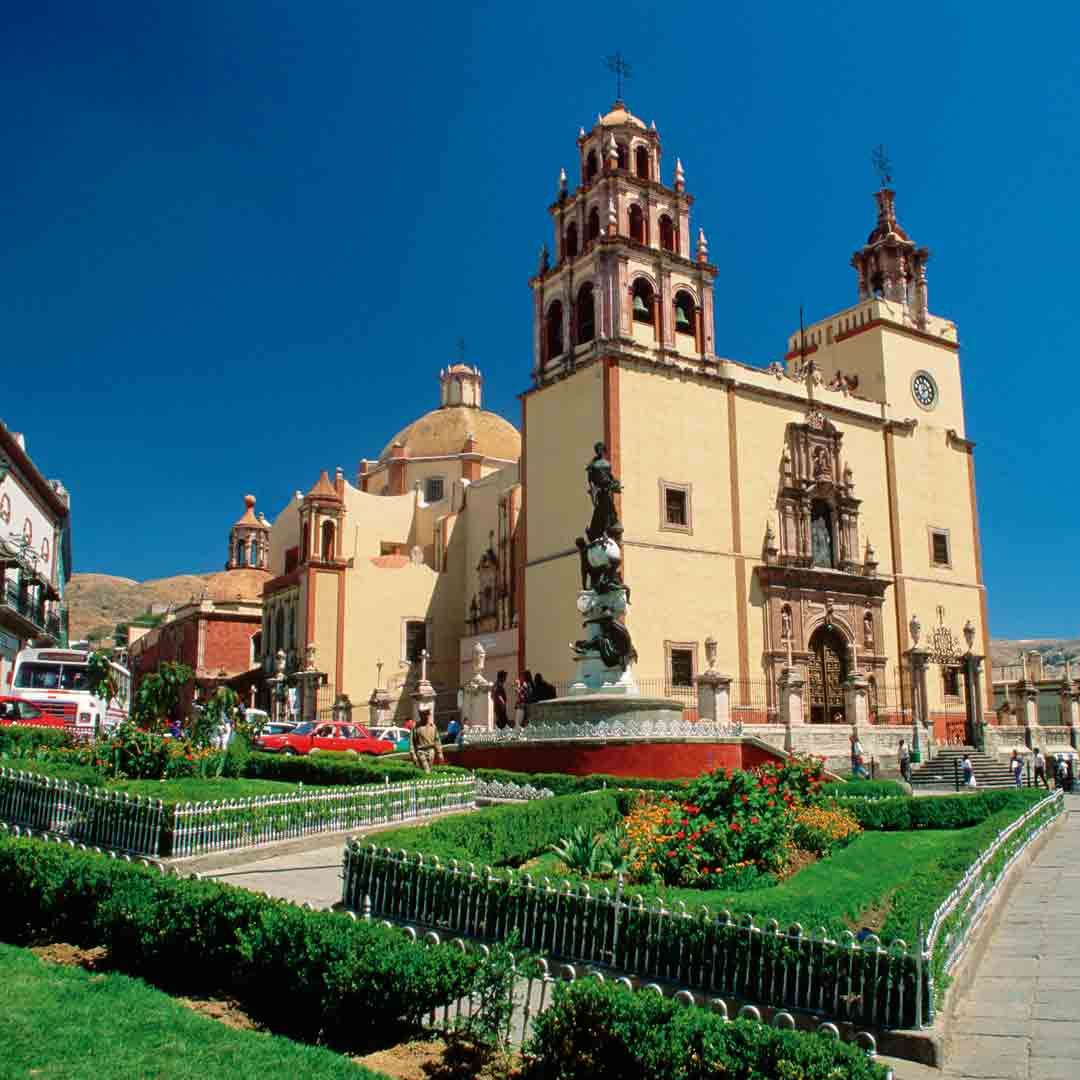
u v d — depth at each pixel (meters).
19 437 42.34
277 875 15.58
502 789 25.39
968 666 44.94
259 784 21.88
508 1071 7.75
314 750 32.12
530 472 46.06
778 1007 9.22
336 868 16.25
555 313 47.50
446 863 11.62
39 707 35.50
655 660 40.62
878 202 57.72
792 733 36.62
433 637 56.22
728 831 14.26
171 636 75.31
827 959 9.12
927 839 20.92
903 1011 8.73
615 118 47.56
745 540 44.53
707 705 33.12
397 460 66.19
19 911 11.14
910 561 50.25
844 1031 8.79
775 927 9.37
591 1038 7.20
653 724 29.09
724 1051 6.70
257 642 69.94
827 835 17.33
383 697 48.72
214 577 74.81
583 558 32.56
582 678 32.00
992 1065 8.35
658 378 43.53
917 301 55.31
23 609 41.81
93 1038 7.70
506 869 11.46
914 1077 8.14
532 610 44.50
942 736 48.78
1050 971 11.28
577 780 25.41
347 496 61.19
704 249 46.94
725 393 45.50
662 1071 6.84
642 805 19.23
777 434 46.81
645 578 41.12
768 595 44.28
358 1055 8.01
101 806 16.67
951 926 10.52
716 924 9.67
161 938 9.55
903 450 51.53
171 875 10.50
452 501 61.31
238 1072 7.12
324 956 8.38
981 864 13.34
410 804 21.39
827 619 45.97
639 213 46.66
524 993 9.85
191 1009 8.73
